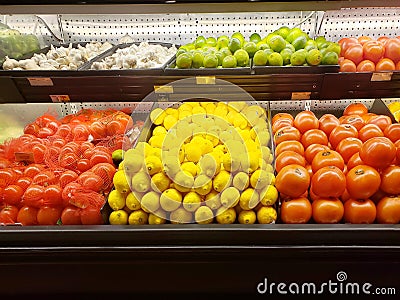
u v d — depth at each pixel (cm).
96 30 218
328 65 171
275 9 137
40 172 162
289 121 191
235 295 153
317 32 209
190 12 139
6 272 149
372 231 138
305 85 175
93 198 147
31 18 212
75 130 188
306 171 147
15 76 175
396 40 187
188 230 141
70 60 196
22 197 155
